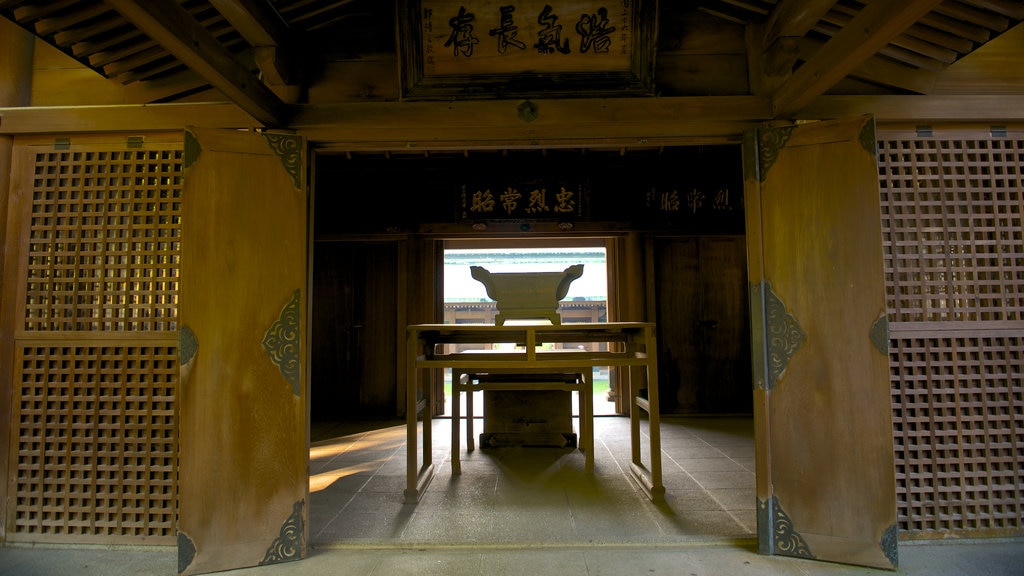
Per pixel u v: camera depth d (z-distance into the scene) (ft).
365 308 17.85
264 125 7.95
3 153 8.07
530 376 12.96
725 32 8.39
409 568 6.85
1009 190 7.83
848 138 7.10
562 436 13.15
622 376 17.43
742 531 7.89
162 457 7.72
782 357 7.36
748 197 7.66
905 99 7.87
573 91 7.97
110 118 8.02
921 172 8.03
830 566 6.84
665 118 7.87
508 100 7.97
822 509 7.02
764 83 7.99
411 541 7.61
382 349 17.79
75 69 8.39
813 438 7.13
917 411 7.63
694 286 17.76
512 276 9.88
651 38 7.77
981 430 7.59
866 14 5.57
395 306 17.81
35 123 8.04
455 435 10.99
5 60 8.23
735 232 17.31
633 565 6.88
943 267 7.74
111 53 7.61
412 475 9.23
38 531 7.72
